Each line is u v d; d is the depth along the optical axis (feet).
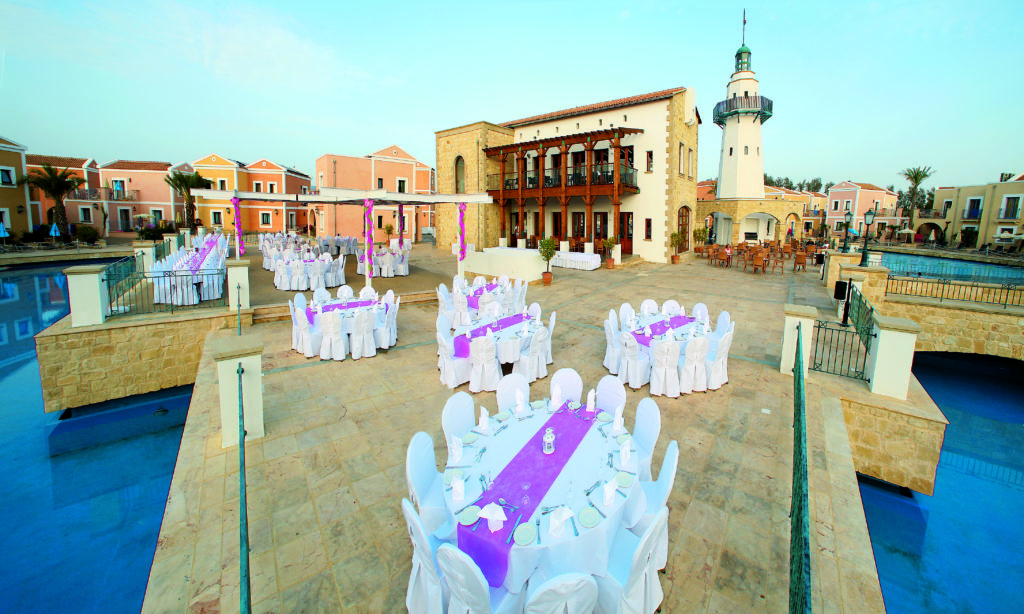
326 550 12.84
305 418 20.51
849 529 13.67
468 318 33.35
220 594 11.21
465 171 88.22
